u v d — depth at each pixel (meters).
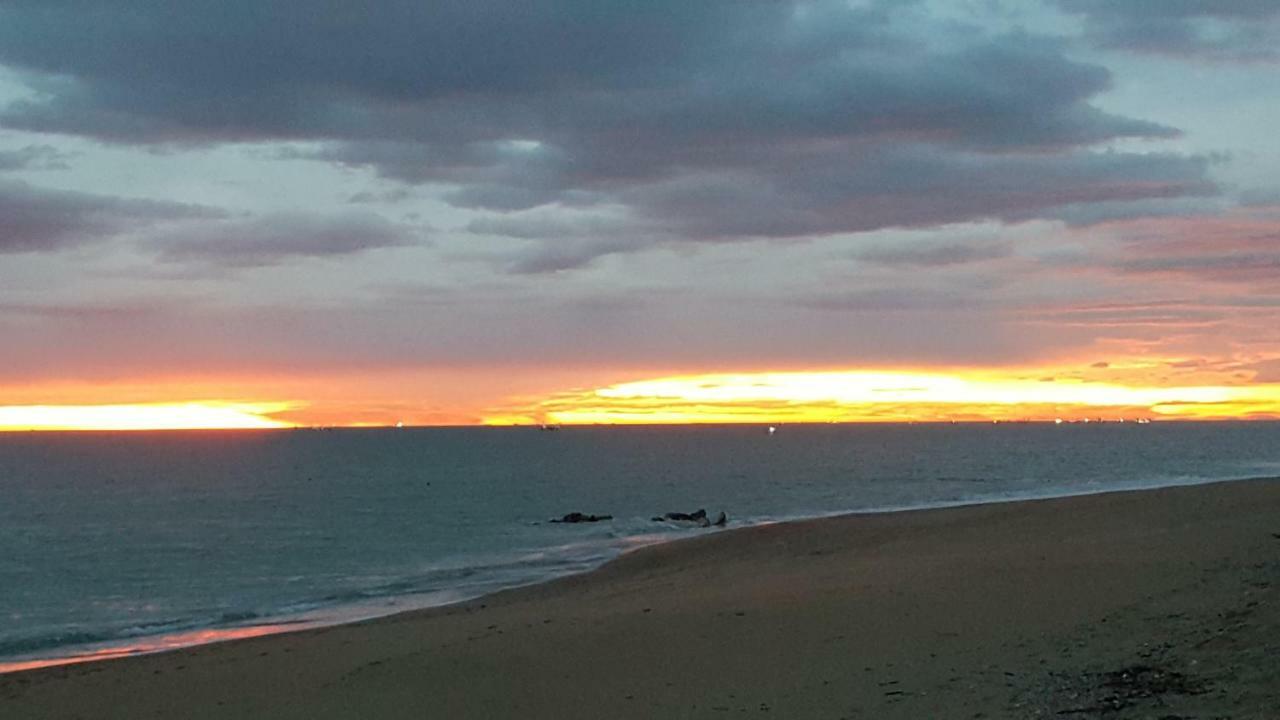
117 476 97.56
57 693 14.45
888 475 82.69
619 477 90.75
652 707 10.38
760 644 12.92
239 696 13.15
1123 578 14.91
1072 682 9.19
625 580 25.88
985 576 16.91
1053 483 67.44
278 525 51.97
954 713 8.70
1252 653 8.99
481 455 147.75
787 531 33.19
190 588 31.61
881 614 14.12
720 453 146.75
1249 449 126.38
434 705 11.45
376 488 79.38
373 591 28.50
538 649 13.87
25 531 50.22
